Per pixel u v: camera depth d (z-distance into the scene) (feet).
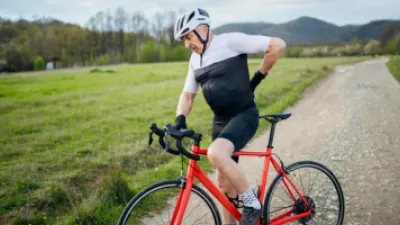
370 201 11.70
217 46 7.63
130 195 12.34
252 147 19.61
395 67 85.81
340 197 9.41
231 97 7.71
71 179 14.60
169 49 286.66
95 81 68.13
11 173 15.42
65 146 20.38
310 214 9.18
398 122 23.88
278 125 25.32
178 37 7.68
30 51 269.44
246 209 7.64
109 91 48.93
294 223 10.16
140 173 15.08
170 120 27.66
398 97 35.94
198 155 7.21
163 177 14.37
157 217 9.86
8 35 375.86
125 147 19.21
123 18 366.63
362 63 126.62
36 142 21.52
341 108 31.40
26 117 29.81
